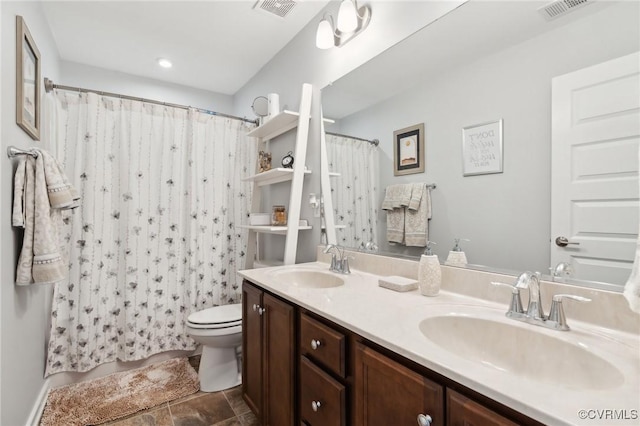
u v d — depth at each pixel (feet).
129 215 7.10
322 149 6.61
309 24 7.11
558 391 1.87
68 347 6.56
